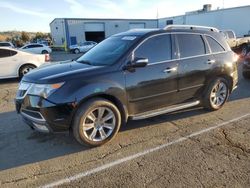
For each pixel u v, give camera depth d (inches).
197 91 213.0
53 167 144.9
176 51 196.1
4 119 222.7
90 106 158.4
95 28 1840.6
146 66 179.3
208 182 127.5
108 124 169.2
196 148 162.7
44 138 181.2
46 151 162.9
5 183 130.8
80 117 156.9
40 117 156.3
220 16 1250.6
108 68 166.7
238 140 172.9
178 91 199.3
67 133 176.6
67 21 1756.9
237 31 1172.5
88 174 137.3
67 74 159.0
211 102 223.8
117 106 172.7
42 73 167.2
